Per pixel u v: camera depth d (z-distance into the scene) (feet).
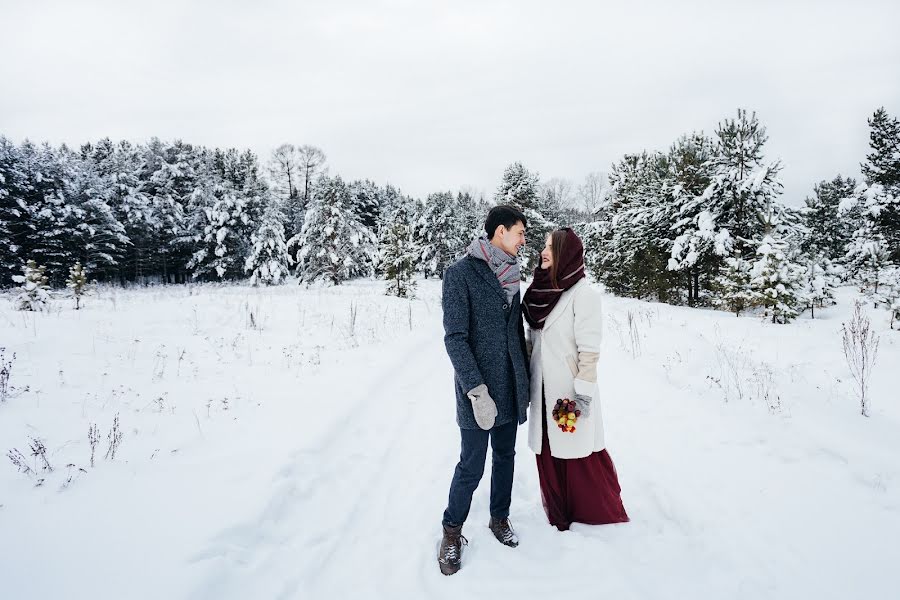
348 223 81.66
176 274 111.14
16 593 6.44
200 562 7.22
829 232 95.50
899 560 7.18
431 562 7.88
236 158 123.85
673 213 55.93
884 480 9.23
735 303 40.65
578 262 8.39
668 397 15.16
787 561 7.36
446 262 138.92
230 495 9.29
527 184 83.51
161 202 104.06
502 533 8.45
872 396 15.15
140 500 9.00
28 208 79.92
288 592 7.11
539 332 8.73
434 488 10.39
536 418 8.77
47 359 18.62
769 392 14.69
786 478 9.71
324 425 13.35
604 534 8.47
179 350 22.52
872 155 61.46
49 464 10.30
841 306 44.62
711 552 7.72
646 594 6.90
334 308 40.11
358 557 8.05
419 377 20.01
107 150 140.36
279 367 20.56
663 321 34.76
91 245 85.76
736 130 48.80
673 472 10.39
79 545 7.55
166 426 13.08
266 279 89.10
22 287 30.14
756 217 47.80
